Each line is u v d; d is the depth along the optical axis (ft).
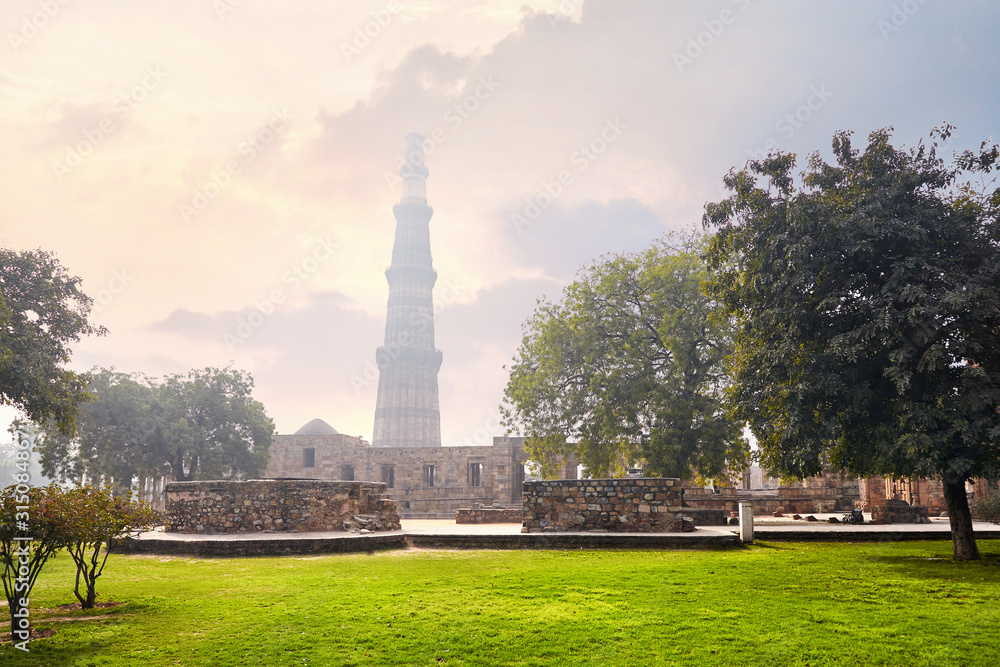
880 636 31.86
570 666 28.50
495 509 113.70
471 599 41.60
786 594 41.70
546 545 70.28
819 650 29.84
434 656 30.07
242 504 77.97
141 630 35.04
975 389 52.54
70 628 35.42
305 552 67.46
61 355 89.40
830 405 59.93
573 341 115.55
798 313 60.29
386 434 352.49
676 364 104.01
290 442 203.82
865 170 63.87
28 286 86.17
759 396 65.82
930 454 51.60
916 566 52.85
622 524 75.51
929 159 62.75
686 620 35.42
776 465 66.49
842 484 141.18
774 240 62.03
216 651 31.19
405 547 72.43
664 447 101.35
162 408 165.07
